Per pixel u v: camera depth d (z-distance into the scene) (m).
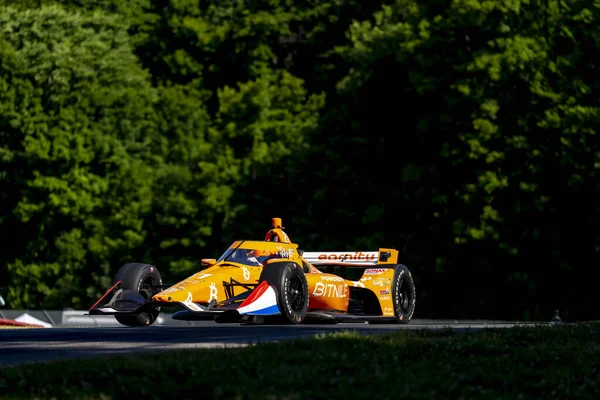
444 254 141.88
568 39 144.12
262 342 36.78
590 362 37.81
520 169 136.75
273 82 199.75
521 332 45.81
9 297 174.88
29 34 177.50
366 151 152.50
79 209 176.50
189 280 51.41
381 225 148.62
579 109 135.75
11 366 30.06
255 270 54.31
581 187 136.75
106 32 190.50
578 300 143.88
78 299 174.00
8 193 176.38
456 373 32.44
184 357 31.91
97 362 30.27
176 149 185.75
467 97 135.88
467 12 139.00
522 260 140.12
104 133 182.12
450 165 140.50
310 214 156.75
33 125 171.62
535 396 31.28
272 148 166.50
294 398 26.11
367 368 31.25
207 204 165.38
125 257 173.25
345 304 60.28
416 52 144.38
